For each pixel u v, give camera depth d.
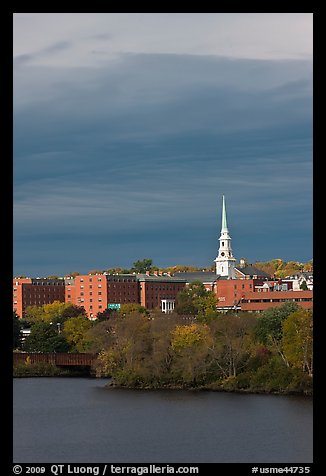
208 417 186.00
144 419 186.00
